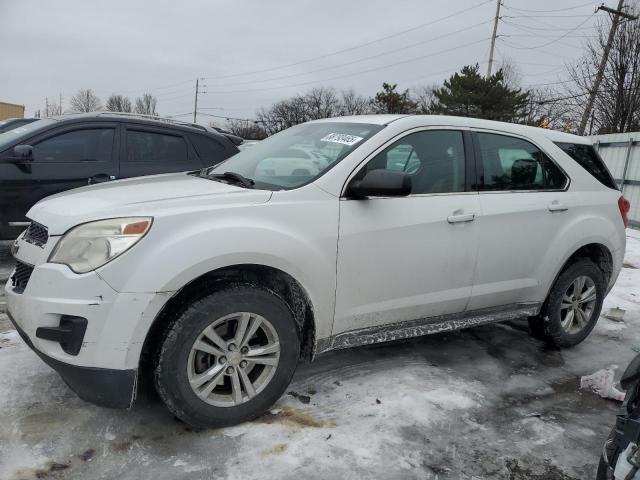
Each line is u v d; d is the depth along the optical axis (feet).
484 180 12.64
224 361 9.42
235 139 28.27
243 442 9.31
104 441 9.12
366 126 11.94
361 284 10.73
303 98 256.73
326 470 8.73
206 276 9.34
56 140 19.88
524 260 13.14
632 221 42.42
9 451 8.67
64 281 8.44
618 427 7.10
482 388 12.03
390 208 10.98
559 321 14.38
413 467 8.99
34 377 11.01
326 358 13.03
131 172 20.88
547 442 10.08
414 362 13.14
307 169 10.97
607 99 87.20
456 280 12.05
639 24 83.82
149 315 8.52
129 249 8.48
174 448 9.05
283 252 9.55
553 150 14.16
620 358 14.61
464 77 117.91
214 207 9.30
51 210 9.73
